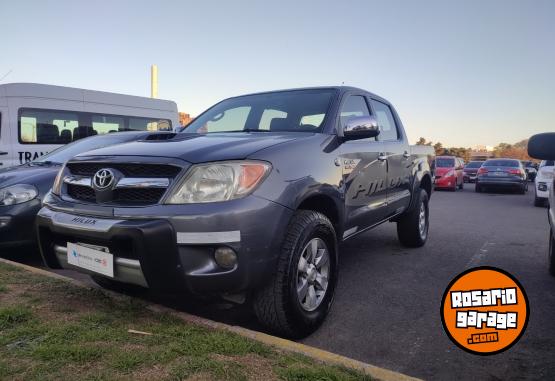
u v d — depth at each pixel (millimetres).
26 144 9086
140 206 2648
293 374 2209
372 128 3633
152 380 2143
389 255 5617
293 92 4352
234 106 4461
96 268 2799
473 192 19250
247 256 2572
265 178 2715
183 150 2824
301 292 2947
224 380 2160
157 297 3721
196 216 2512
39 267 4891
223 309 3506
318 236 3092
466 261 5332
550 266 4648
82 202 2924
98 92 10422
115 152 3002
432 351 2906
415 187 5527
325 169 3270
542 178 12023
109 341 2527
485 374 2609
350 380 2195
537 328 3262
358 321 3410
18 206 4844
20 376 2156
